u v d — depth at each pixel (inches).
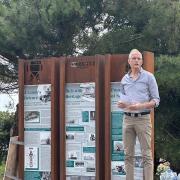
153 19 539.8
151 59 352.8
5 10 550.3
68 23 557.6
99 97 353.7
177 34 543.5
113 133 350.9
